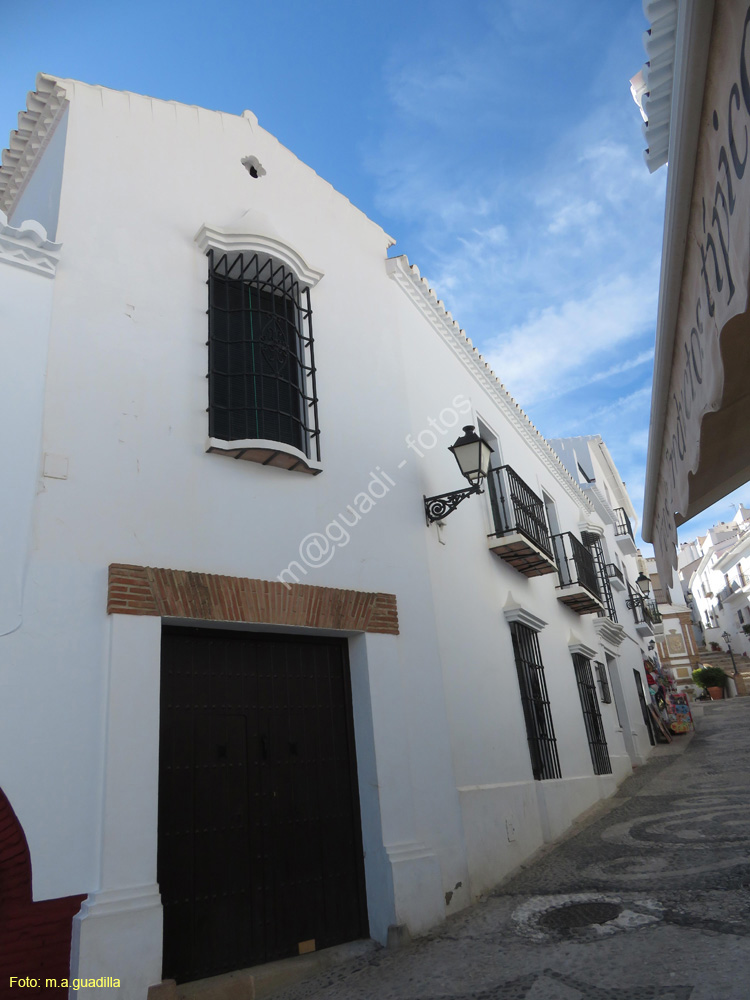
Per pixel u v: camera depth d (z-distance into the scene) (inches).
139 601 189.3
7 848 155.8
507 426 448.5
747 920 174.4
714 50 91.5
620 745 532.1
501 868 265.6
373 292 314.8
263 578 221.9
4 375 188.2
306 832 212.2
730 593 1724.9
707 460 178.9
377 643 241.9
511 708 322.3
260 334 250.4
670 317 133.6
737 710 977.5
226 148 273.0
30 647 170.9
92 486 194.2
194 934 181.8
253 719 213.3
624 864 254.2
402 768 231.1
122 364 212.7
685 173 107.0
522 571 392.2
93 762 171.2
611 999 142.6
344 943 207.3
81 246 216.8
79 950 152.9
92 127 235.1
